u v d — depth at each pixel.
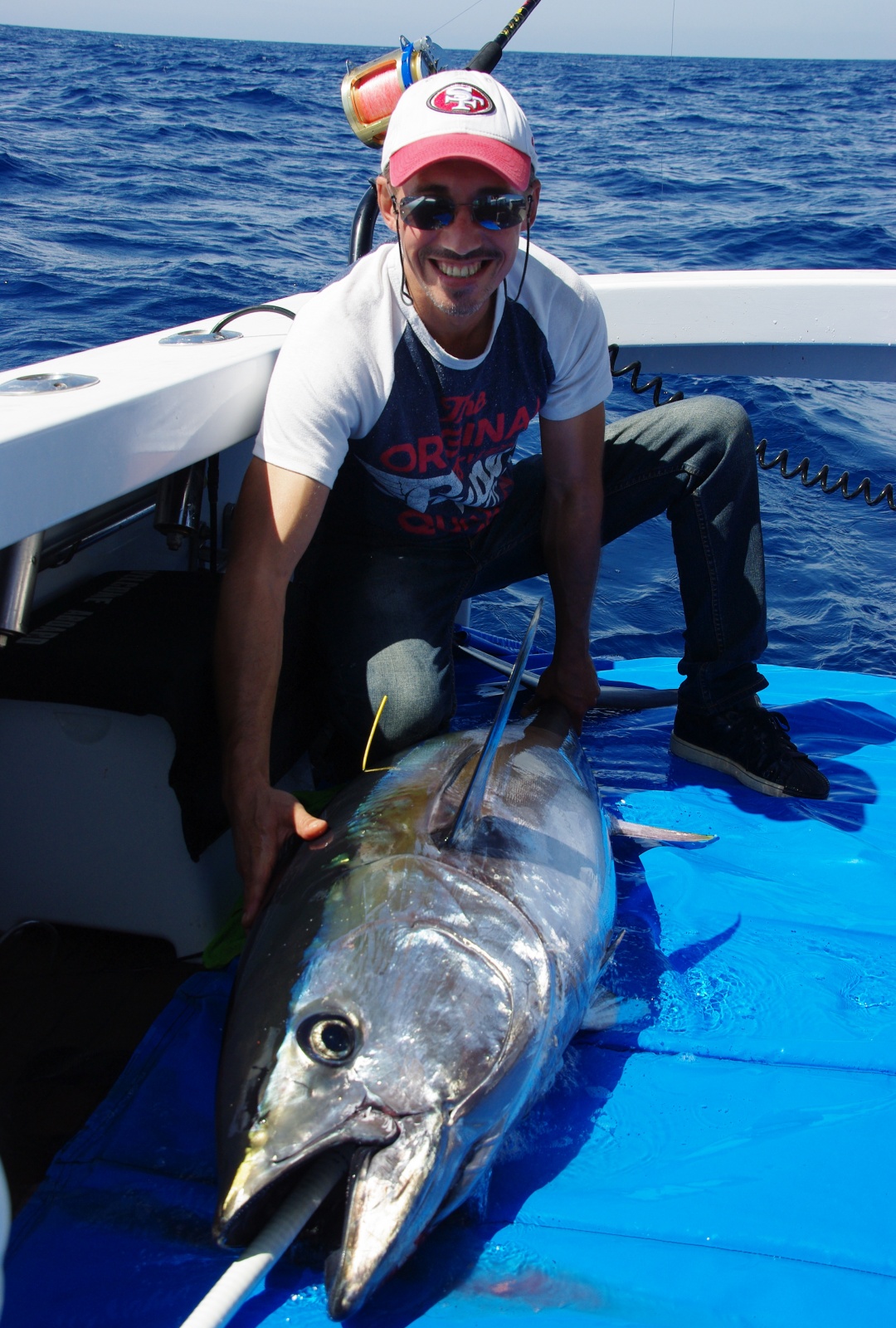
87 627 1.79
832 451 5.39
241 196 12.06
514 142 1.71
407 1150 1.17
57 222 9.64
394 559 2.14
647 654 3.65
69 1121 1.46
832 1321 1.15
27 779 1.74
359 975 1.28
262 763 1.63
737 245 10.31
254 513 1.78
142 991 1.72
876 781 2.46
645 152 19.31
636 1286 1.19
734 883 2.01
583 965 1.52
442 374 1.90
